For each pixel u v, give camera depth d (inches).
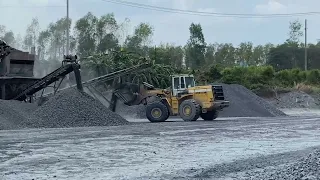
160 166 502.0
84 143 699.4
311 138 795.4
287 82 2378.2
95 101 1106.1
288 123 1138.7
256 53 3410.4
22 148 637.9
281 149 650.8
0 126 911.0
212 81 2225.6
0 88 1181.1
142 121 1263.5
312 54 3319.4
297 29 3390.7
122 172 465.1
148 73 1664.6
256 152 618.2
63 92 1098.1
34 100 1251.8
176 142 722.2
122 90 1299.2
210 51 3385.8
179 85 1282.0
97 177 438.9
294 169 456.4
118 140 741.9
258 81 2306.8
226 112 1537.9
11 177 437.1
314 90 2256.4
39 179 428.8
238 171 463.5
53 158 555.2
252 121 1220.5
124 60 1766.7
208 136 814.5
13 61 1232.2
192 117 1238.3
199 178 427.5
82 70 1747.0
